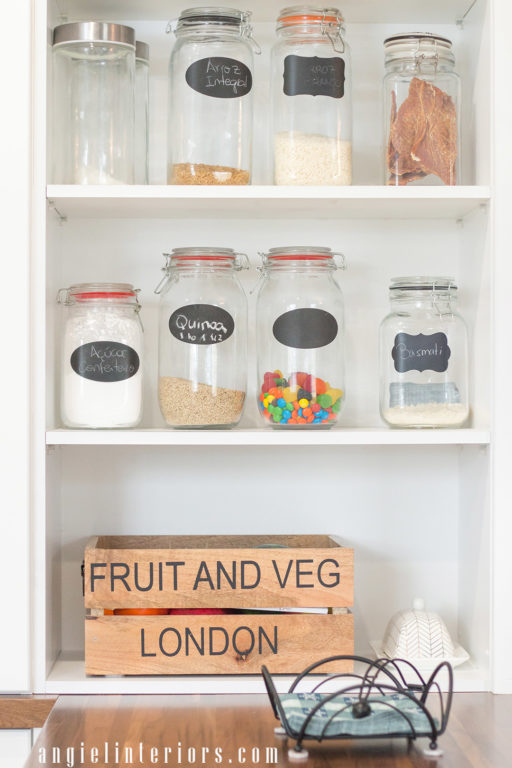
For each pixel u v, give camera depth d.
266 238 1.62
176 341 1.46
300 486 1.62
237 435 1.38
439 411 1.47
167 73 1.62
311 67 1.45
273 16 1.59
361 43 1.63
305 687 1.38
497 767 1.12
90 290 1.45
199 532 1.62
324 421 1.46
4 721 1.35
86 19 1.59
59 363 1.54
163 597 1.40
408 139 1.46
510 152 1.40
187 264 1.46
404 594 1.63
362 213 1.57
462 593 1.60
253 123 1.61
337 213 1.57
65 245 1.60
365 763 1.14
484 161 1.46
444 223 1.63
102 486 1.61
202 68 1.45
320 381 1.46
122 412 1.44
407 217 1.62
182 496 1.61
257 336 1.51
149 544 1.58
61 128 1.46
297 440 1.38
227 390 1.46
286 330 1.47
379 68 1.63
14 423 1.36
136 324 1.48
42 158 1.38
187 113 1.45
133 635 1.39
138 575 1.40
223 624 1.40
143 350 1.52
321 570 1.41
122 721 1.27
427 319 1.49
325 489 1.63
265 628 1.40
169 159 1.49
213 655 1.40
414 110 1.46
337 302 1.50
